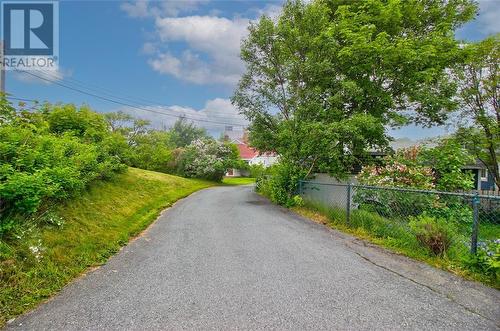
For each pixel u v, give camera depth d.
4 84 9.57
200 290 3.49
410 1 12.01
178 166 27.75
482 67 12.41
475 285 3.58
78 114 10.05
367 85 12.18
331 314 2.89
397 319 2.79
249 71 13.59
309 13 12.06
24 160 5.07
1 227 4.11
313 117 11.41
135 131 28.08
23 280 3.50
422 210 6.60
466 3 13.03
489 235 5.30
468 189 8.80
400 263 4.43
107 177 10.39
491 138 12.64
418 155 9.51
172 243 5.76
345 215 7.28
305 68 11.74
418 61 11.27
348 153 12.14
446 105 12.82
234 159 30.80
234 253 5.02
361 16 11.84
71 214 6.09
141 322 2.77
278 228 7.08
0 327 2.70
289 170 11.46
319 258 4.70
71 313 2.96
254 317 2.83
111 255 4.99
